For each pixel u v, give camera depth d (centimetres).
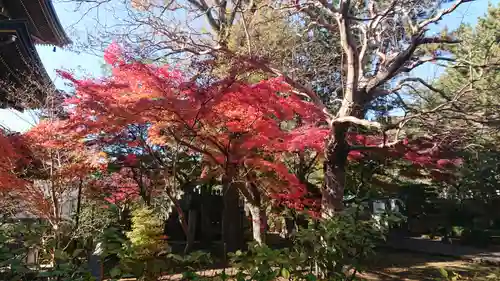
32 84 853
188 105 675
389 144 875
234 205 1184
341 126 880
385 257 1209
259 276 355
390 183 1595
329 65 1202
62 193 816
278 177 972
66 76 734
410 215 1812
